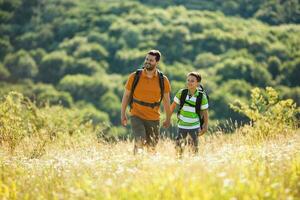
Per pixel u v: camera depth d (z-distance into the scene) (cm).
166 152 1727
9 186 1235
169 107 1800
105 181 1143
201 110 1783
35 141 2338
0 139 2348
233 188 1012
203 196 988
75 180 1225
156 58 1742
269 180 1095
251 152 1530
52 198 1134
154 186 1053
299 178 1137
